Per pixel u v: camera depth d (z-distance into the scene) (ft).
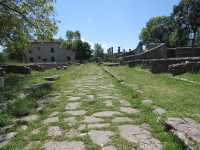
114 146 10.86
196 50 69.26
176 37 184.55
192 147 9.73
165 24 233.96
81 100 21.86
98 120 15.02
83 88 30.19
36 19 61.41
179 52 70.13
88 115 16.33
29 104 19.17
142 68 59.41
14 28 61.82
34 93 24.59
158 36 238.89
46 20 62.18
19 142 11.74
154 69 45.96
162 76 38.93
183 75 35.78
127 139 11.66
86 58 290.76
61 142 11.59
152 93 23.38
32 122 15.05
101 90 28.04
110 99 22.00
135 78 39.06
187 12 172.04
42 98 23.41
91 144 11.16
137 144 11.00
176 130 11.75
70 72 65.92
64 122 14.79
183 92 23.48
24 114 17.01
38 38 64.54
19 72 59.21
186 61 40.52
